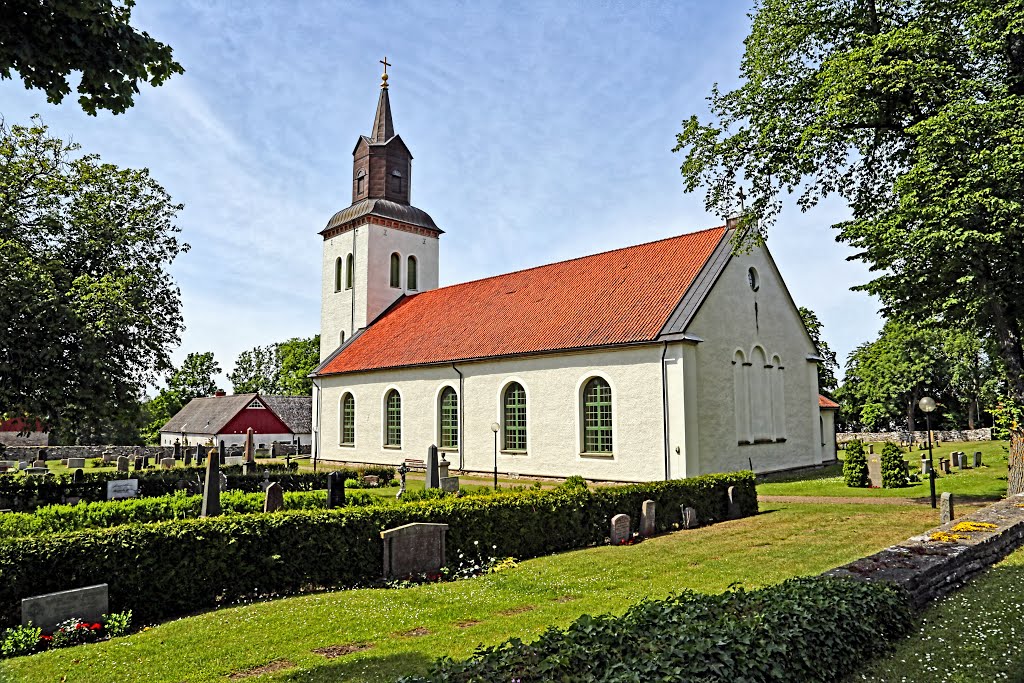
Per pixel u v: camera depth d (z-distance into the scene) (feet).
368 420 126.21
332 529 38.93
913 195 54.13
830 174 70.38
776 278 105.60
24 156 79.97
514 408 100.94
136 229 86.17
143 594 32.83
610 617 20.22
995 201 49.60
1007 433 65.51
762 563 42.09
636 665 16.49
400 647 26.73
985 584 32.09
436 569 41.52
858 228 58.49
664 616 20.15
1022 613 27.66
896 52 57.93
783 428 102.99
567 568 42.14
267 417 202.69
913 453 140.15
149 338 81.20
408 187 155.63
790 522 57.41
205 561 34.78
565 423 93.50
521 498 47.57
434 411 112.47
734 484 63.05
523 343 100.07
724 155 71.67
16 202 78.43
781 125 66.74
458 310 123.13
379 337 134.62
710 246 95.91
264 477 83.46
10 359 68.13
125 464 131.95
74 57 21.76
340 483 52.26
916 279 58.65
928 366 204.33
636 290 96.48
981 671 21.90
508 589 36.58
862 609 23.77
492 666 16.40
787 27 67.41
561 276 112.47
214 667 24.99
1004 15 53.42
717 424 88.58
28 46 21.01
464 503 44.91
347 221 150.30
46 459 160.56
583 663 16.76
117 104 23.18
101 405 74.59
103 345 73.41
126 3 22.67
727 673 17.08
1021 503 46.98
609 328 91.45
